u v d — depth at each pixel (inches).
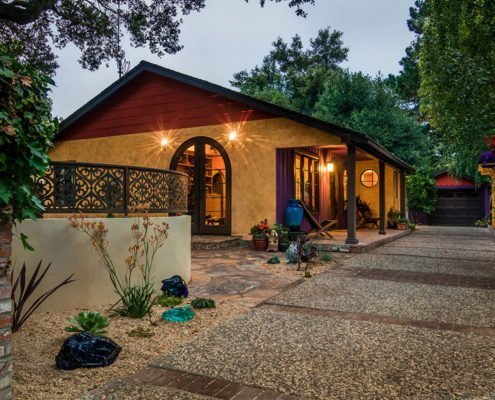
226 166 415.8
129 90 462.9
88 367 112.5
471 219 880.3
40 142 97.3
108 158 472.4
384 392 98.7
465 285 226.8
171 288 190.7
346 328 149.0
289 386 102.2
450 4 339.3
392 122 730.2
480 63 286.0
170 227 211.3
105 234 179.6
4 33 419.8
